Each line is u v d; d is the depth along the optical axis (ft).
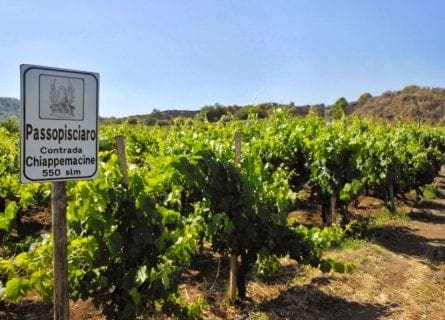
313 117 43.16
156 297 12.63
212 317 16.38
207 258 22.81
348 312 17.49
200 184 15.80
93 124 9.98
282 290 18.98
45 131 9.20
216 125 40.32
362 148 31.65
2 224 14.49
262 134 34.09
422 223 33.81
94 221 12.05
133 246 12.50
